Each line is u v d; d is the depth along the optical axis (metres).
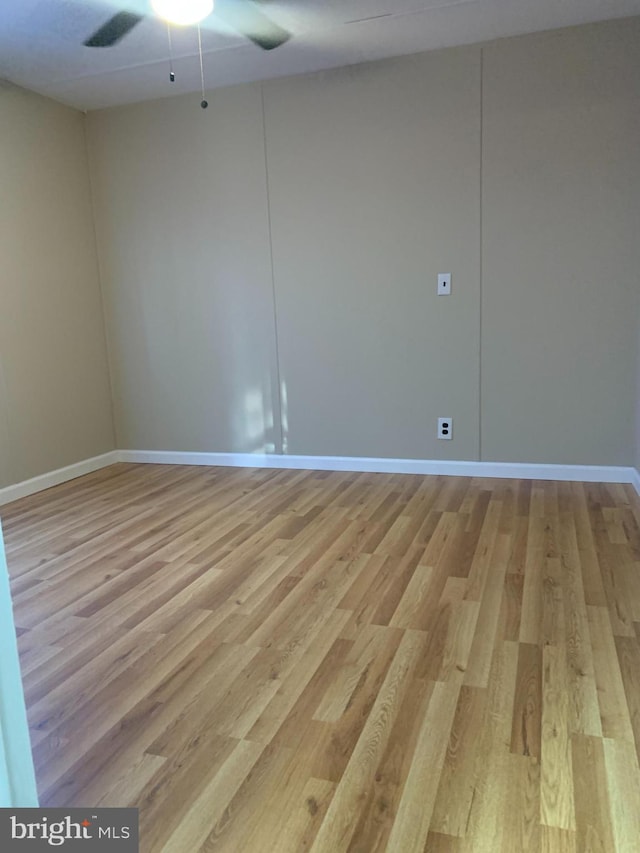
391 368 3.75
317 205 3.72
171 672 1.77
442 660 1.77
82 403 4.13
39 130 3.75
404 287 3.64
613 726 1.47
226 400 4.16
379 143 3.54
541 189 3.32
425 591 2.20
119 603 2.21
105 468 4.29
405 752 1.41
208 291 4.05
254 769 1.38
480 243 3.46
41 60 3.25
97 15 2.79
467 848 1.15
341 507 3.19
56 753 1.45
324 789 1.31
